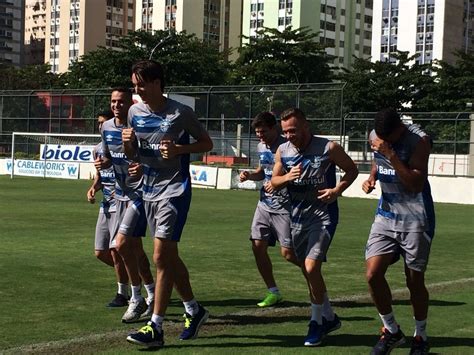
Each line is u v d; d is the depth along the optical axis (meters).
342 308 6.60
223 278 8.16
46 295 6.86
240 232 13.16
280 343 5.23
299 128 5.14
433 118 29.25
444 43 74.56
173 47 60.38
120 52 60.16
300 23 83.56
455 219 17.91
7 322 5.70
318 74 59.41
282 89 31.06
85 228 13.14
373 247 4.84
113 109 5.91
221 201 21.94
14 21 119.56
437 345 5.25
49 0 106.19
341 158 5.16
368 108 55.53
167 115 5.03
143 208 5.80
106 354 4.81
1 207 17.61
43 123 37.84
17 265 8.67
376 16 79.38
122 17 104.62
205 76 60.12
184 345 5.11
